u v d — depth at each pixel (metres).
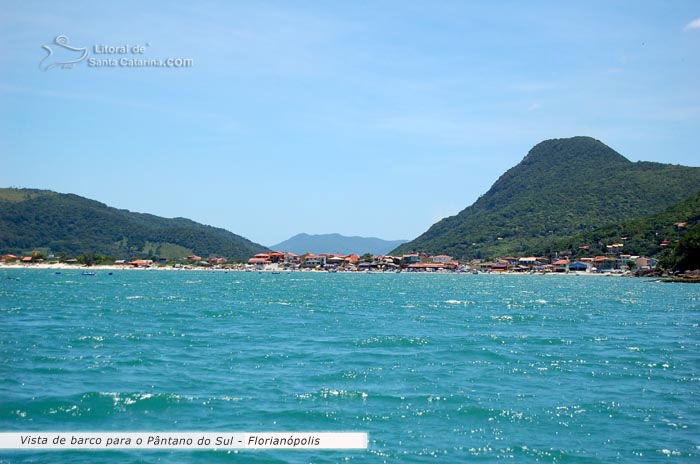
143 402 30.31
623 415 29.16
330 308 88.31
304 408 29.64
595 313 84.06
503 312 84.44
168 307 86.44
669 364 42.34
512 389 34.09
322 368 39.25
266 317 72.62
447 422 27.78
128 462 22.75
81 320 66.88
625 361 43.38
